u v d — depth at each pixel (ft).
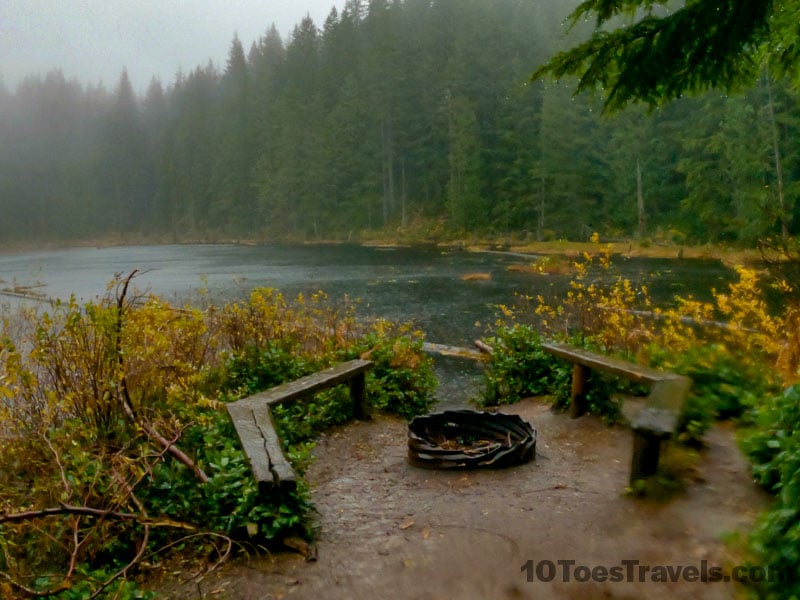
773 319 17.62
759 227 99.09
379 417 18.61
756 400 12.77
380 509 11.30
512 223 172.76
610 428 15.05
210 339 18.02
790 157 107.65
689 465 10.87
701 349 15.21
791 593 6.44
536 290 63.36
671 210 146.10
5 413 12.05
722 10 10.56
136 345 13.84
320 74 248.93
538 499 11.04
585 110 166.61
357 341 21.75
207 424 13.11
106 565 9.34
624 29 11.35
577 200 157.89
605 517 9.78
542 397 19.79
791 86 13.03
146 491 10.78
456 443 14.48
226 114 308.19
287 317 22.30
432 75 205.16
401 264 107.24
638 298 55.26
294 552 9.62
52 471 11.03
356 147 223.10
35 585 8.56
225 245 231.50
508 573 8.44
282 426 15.28
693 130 125.49
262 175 257.75
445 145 206.08
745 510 9.09
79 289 82.07
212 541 9.62
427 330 43.27
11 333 16.92
